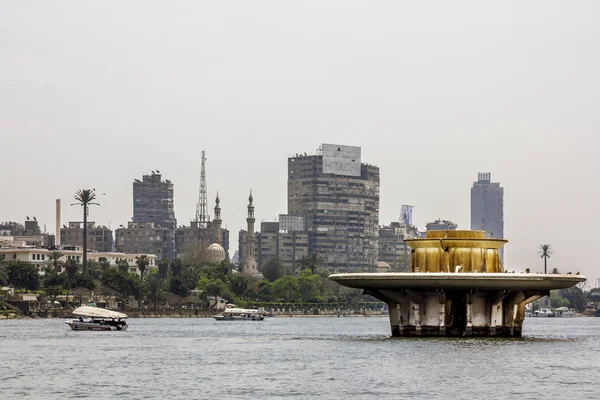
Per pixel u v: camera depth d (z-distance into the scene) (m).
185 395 106.44
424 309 166.88
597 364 134.50
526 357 140.62
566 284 164.00
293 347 173.88
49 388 114.06
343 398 102.69
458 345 154.00
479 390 107.88
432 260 167.25
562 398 102.25
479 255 166.25
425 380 115.75
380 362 134.75
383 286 164.62
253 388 111.56
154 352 171.00
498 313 166.50
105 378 124.69
